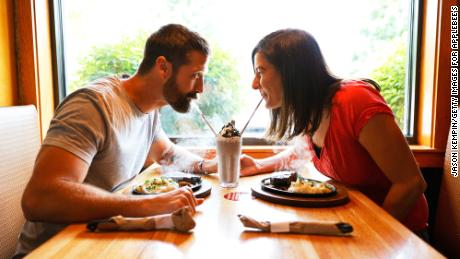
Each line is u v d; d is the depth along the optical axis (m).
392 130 1.19
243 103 2.06
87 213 0.94
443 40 1.84
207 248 0.78
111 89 1.30
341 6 2.00
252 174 1.52
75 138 1.07
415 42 1.99
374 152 1.21
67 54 2.08
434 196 1.92
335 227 0.84
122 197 0.99
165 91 1.37
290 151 1.67
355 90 1.27
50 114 1.99
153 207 0.97
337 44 2.03
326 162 1.41
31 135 1.62
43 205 0.94
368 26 2.02
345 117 1.25
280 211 1.03
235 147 1.29
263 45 1.39
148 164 2.00
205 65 1.41
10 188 1.44
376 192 1.39
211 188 1.26
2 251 1.36
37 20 1.87
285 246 0.79
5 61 1.75
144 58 1.37
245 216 0.89
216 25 2.01
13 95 1.81
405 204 1.20
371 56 2.04
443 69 1.85
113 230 0.87
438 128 1.88
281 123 1.41
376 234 0.86
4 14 1.75
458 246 1.55
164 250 0.76
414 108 2.02
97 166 1.25
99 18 2.05
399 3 2.02
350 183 1.40
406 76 2.06
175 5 2.02
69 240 0.81
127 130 1.31
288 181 1.22
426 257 0.73
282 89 1.37
